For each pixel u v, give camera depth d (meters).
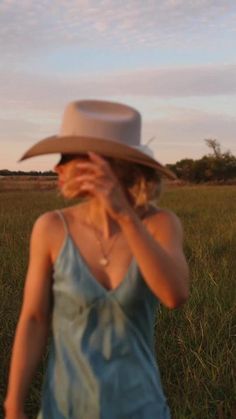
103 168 2.01
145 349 2.20
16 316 5.82
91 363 2.13
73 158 2.13
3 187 54.16
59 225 2.22
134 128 2.16
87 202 2.25
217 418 4.25
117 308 2.13
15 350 2.22
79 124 2.13
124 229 2.00
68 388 2.16
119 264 2.14
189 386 4.36
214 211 20.27
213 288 6.58
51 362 2.25
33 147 2.11
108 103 2.23
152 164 2.04
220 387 4.44
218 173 84.88
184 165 85.88
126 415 2.14
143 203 2.13
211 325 5.54
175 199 29.64
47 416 2.23
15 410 2.19
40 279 2.23
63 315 2.19
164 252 2.03
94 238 2.17
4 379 4.64
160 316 5.64
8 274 8.01
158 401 2.21
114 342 2.14
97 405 2.13
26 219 16.52
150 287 2.06
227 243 11.27
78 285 2.14
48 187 55.88
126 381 2.14
